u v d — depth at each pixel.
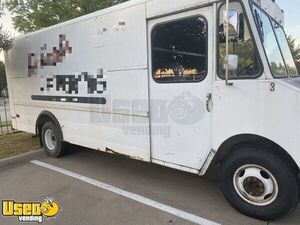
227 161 3.33
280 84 2.78
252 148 3.12
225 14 2.84
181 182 4.38
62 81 5.21
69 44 4.94
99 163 5.43
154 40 3.68
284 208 3.00
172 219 3.31
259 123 2.95
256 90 2.93
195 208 3.54
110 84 4.31
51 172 5.02
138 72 3.90
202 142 3.40
